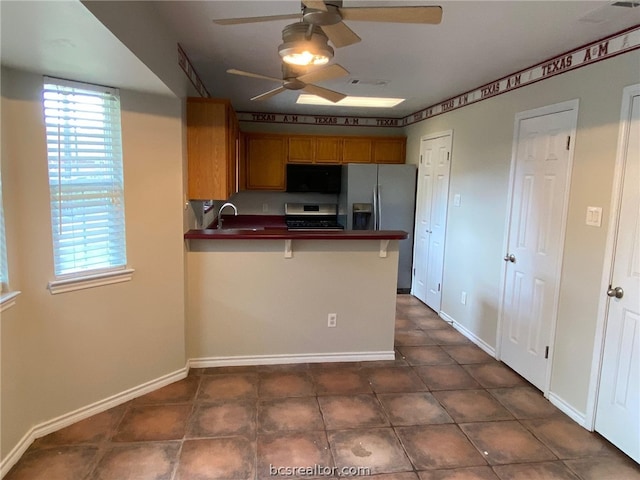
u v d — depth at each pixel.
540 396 2.99
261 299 3.34
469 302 4.08
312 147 5.69
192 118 3.13
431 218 5.00
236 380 3.12
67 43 1.71
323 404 2.81
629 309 2.33
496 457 2.32
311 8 1.50
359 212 5.44
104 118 2.50
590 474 2.21
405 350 3.76
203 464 2.20
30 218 2.22
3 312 2.07
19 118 2.13
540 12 2.13
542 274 3.03
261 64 3.29
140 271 2.79
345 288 3.43
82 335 2.52
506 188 3.46
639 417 2.27
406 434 2.51
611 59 2.42
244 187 5.64
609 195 2.44
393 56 2.96
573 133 2.71
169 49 2.52
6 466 2.09
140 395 2.87
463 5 2.07
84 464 2.18
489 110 3.72
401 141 5.84
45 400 2.39
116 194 2.62
